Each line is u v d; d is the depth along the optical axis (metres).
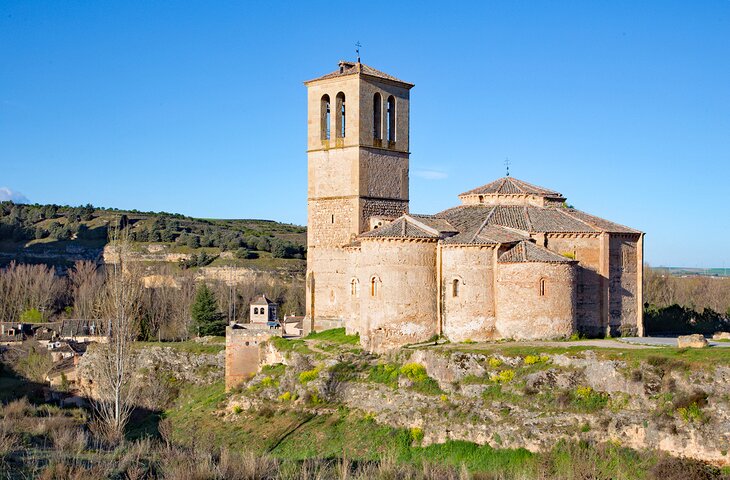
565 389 52.16
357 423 57.62
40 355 103.31
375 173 79.06
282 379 66.75
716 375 47.94
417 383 57.75
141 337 112.12
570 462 47.38
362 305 65.88
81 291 136.50
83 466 43.94
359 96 77.62
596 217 71.88
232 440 61.06
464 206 73.69
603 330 67.19
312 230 80.31
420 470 47.50
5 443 49.50
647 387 49.62
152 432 69.38
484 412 52.94
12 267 150.12
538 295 61.59
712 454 45.78
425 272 64.19
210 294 120.44
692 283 157.75
